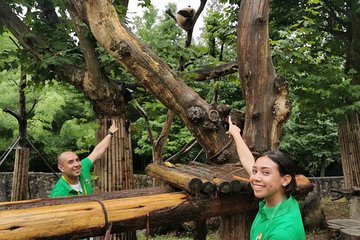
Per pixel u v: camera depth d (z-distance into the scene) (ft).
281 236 5.37
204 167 9.95
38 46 15.15
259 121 10.43
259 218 5.96
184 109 10.35
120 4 15.64
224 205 8.98
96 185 14.29
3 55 16.55
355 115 25.49
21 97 18.45
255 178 5.90
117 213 7.72
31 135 36.94
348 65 25.23
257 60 10.61
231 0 21.38
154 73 10.15
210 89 27.25
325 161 41.06
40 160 42.34
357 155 25.46
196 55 15.11
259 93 10.54
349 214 29.27
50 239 7.07
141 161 45.57
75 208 7.41
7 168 41.78
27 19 15.93
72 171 10.57
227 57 20.15
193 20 14.61
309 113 24.30
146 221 8.08
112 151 14.25
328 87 21.09
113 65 14.53
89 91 14.35
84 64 14.85
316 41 24.77
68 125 38.60
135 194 9.00
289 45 16.03
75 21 12.78
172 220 8.48
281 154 5.97
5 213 6.88
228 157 10.27
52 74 15.64
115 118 14.51
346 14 25.20
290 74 20.89
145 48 10.27
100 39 10.14
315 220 25.30
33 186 34.01
